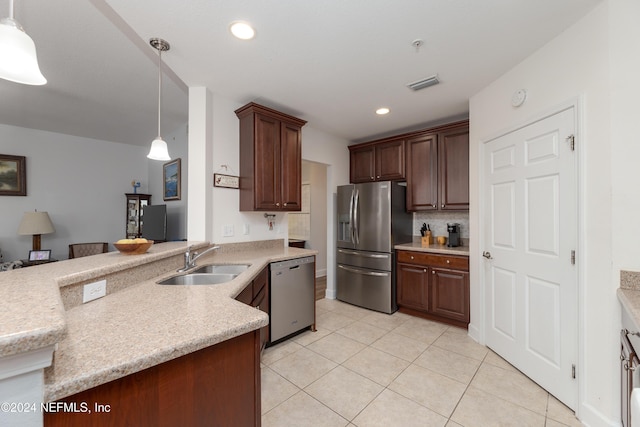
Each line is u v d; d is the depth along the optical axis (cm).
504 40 181
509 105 218
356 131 382
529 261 199
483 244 251
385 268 341
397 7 151
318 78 231
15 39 106
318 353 242
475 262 263
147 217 425
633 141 140
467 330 288
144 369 78
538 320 192
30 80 118
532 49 190
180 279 182
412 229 391
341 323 310
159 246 202
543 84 186
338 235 391
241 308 112
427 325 304
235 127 278
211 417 92
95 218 478
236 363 99
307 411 169
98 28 192
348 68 215
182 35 174
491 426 156
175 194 426
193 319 100
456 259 293
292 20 161
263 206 267
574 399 165
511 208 217
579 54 161
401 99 273
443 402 177
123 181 511
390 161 373
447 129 322
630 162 141
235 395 99
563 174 172
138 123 396
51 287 93
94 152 479
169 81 265
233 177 274
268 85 243
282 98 270
